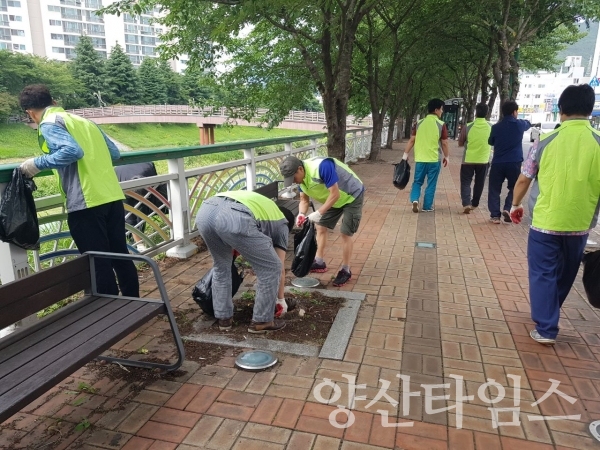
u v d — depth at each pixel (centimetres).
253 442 241
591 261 333
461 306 414
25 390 197
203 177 589
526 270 512
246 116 1332
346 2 883
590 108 324
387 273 500
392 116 2280
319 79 1010
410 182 1188
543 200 336
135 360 318
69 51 9069
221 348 336
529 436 249
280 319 377
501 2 1235
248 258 337
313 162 421
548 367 316
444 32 1600
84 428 250
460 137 801
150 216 518
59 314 270
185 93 7650
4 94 4950
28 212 311
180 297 427
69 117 334
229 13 768
